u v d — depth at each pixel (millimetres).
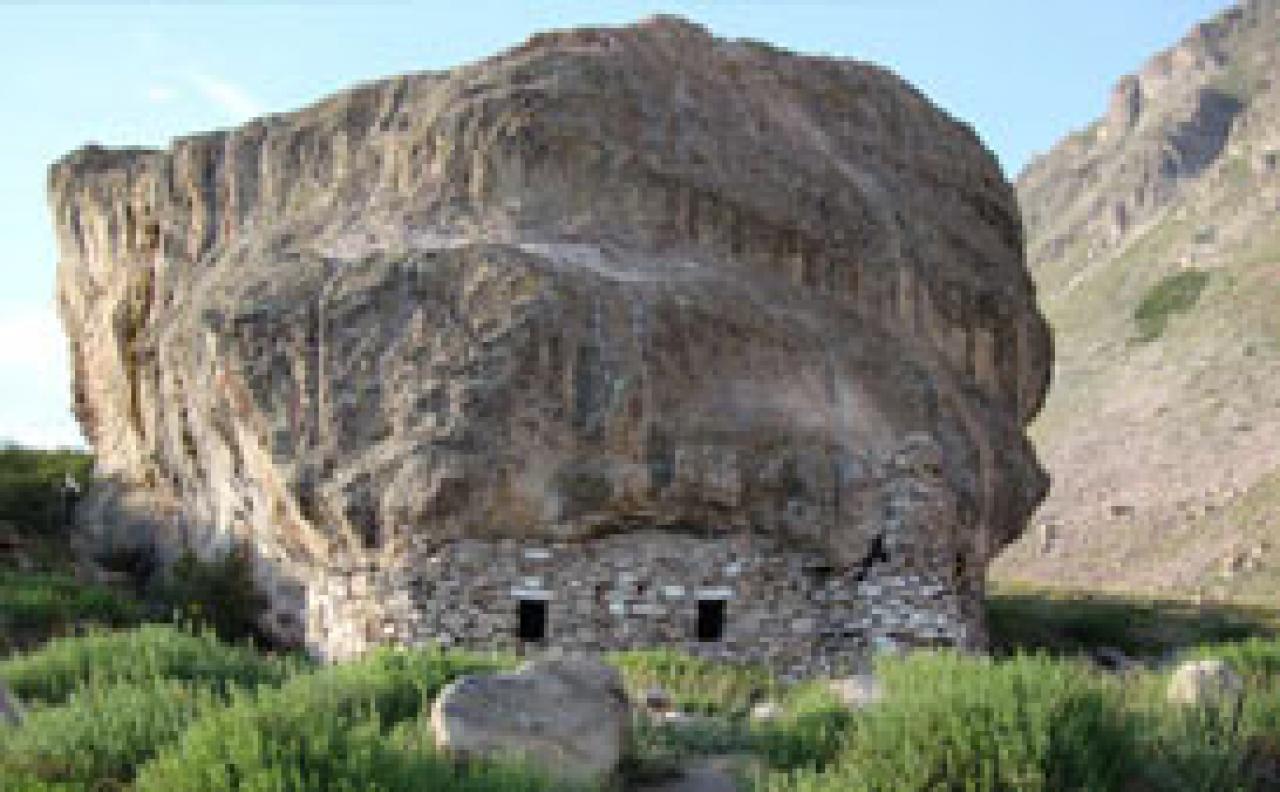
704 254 21531
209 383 21172
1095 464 93875
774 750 10656
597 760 9547
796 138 23594
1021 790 8414
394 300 19703
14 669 13188
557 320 18953
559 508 18703
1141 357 111562
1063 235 177250
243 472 21766
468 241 20281
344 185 22734
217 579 22609
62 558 27312
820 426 20250
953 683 9797
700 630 19484
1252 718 9992
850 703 11734
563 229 20766
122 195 27031
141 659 12891
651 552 19422
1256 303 107625
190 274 24547
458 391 18688
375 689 11305
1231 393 94938
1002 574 79750
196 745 8062
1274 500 72000
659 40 23422
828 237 22484
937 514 20453
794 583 19953
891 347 22141
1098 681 10820
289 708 8758
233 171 24562
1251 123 153125
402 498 18438
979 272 24797
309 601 21125
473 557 18797
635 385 18922
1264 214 125500
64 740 8961
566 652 18781
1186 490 82562
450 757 8883
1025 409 25969
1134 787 8805
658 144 21844
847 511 20000
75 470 31016
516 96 21500
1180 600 33594
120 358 27078
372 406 19234
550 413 18672
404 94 23266
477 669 12711
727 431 19469
